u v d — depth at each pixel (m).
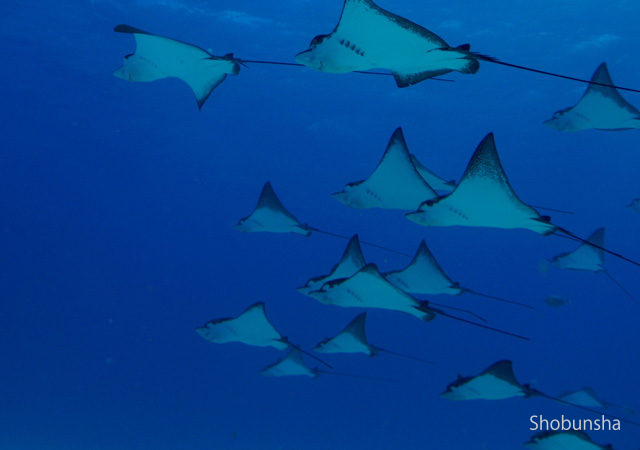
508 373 5.90
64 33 20.44
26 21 19.52
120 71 5.66
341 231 37.81
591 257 9.16
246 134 30.12
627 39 19.47
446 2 17.61
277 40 20.95
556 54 20.39
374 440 31.30
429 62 3.86
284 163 33.34
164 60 5.41
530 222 4.35
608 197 33.38
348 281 5.09
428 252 6.64
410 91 23.91
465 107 25.08
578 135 26.88
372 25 3.67
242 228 8.28
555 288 36.78
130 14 19.00
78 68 23.64
